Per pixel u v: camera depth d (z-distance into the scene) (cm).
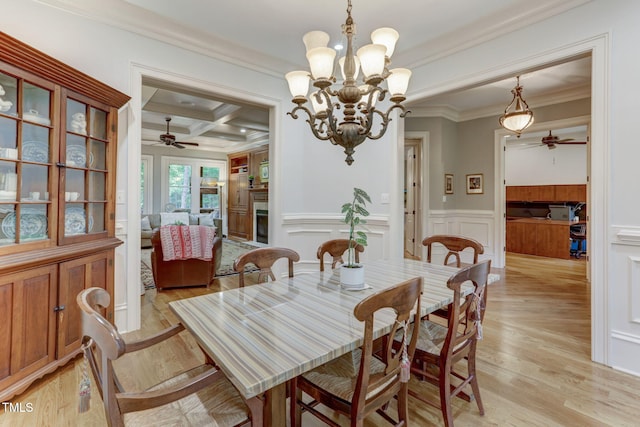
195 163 893
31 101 191
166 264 397
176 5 258
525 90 461
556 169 789
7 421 166
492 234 554
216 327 127
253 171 830
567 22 243
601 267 227
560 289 417
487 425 166
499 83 433
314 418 173
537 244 681
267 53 343
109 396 91
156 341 134
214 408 119
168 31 290
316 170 415
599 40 227
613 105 221
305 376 141
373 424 168
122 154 273
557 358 235
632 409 178
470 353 172
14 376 177
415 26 287
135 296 282
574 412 176
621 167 218
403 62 344
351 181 406
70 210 217
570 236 660
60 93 201
